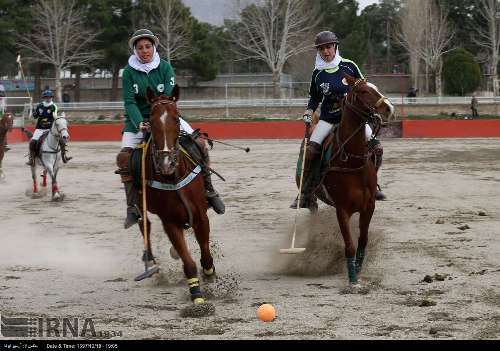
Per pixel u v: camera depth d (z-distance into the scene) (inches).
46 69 2787.9
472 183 863.7
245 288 373.1
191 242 515.8
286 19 2517.2
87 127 2064.5
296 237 490.9
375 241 472.1
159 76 370.9
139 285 388.5
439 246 475.2
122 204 740.7
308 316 313.6
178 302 347.3
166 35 2508.6
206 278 375.2
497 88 2662.4
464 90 2645.2
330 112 397.4
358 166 366.6
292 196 770.2
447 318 305.9
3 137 986.1
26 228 599.8
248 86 2741.1
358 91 364.5
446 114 2198.6
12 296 364.8
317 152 394.3
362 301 338.6
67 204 750.5
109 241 530.9
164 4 2561.5
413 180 904.9
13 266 446.6
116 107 2345.0
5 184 956.6
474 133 1918.1
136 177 353.7
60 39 2484.0
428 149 1455.5
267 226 578.9
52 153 772.0
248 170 1078.4
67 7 2507.4
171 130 320.8
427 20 2915.8
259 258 452.4
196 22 2738.7
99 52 2576.3
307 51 2738.7
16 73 3152.1
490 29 2851.9
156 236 547.2
